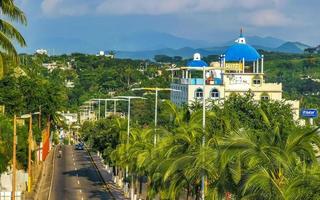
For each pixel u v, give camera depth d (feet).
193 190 157.38
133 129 272.31
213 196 108.47
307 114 279.90
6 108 351.67
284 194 89.81
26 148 293.64
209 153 120.26
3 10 151.84
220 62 476.13
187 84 435.53
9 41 151.12
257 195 93.66
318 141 104.01
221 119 161.27
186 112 177.06
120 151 269.03
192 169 136.87
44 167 416.87
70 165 436.35
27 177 289.33
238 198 100.37
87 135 540.52
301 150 104.99
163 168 151.74
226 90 433.07
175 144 156.04
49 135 536.83
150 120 481.05
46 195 283.38
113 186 320.70
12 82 363.56
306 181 88.69
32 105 432.66
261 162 97.86
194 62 461.37
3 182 250.98
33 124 404.16
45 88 470.39
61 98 514.68
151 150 190.70
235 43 479.00
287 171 98.02
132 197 254.27
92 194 289.12
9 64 169.07
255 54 467.52
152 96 650.43
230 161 99.91
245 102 217.97
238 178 97.71
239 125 169.89
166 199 162.91
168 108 178.50
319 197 87.45
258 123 200.64
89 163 451.53
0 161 215.51
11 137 253.03
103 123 392.27
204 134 150.00
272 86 437.99
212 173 126.52
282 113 216.54
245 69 482.69
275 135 106.83
